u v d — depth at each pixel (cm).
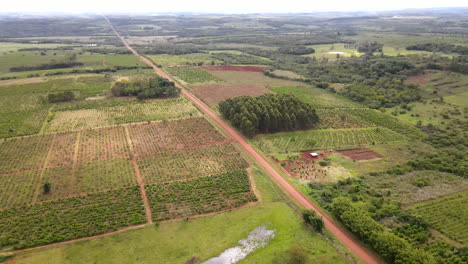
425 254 5944
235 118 12850
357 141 12275
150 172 9694
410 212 7825
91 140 11794
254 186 9056
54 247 6606
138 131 12700
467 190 8762
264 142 11919
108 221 7469
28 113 14425
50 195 8375
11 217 7469
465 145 11806
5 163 9931
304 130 13188
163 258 6366
